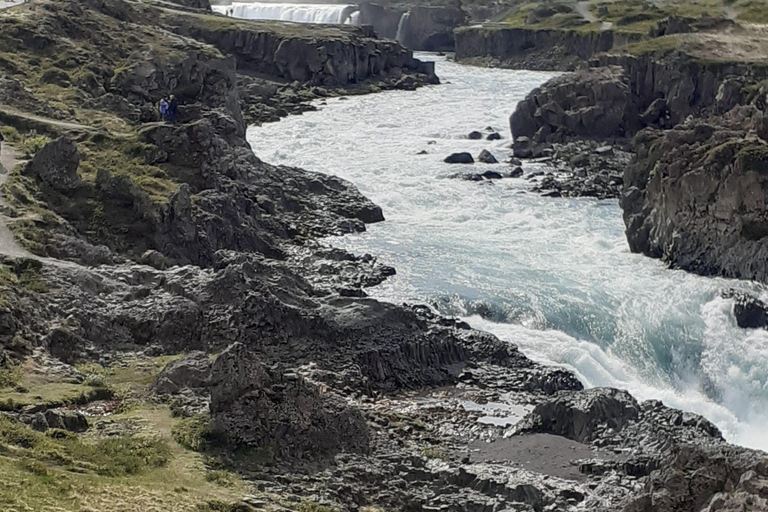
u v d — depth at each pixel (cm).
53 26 14512
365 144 14500
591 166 13588
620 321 8344
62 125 10725
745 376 7956
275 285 7400
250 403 5400
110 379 6166
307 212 10569
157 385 5931
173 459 5053
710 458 4216
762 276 9075
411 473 5406
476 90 19925
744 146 9462
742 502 3841
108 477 4684
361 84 19525
